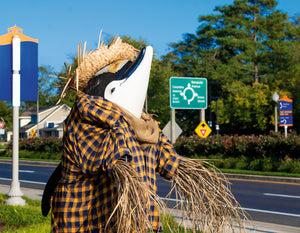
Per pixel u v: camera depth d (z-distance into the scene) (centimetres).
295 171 1548
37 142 2895
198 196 245
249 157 1808
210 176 250
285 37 5150
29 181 1416
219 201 248
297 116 3578
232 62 4928
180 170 248
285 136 1745
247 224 648
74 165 212
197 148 2012
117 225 199
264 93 3650
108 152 198
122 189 190
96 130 206
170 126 2070
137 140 221
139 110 226
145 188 194
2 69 776
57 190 223
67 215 215
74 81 240
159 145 243
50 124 6288
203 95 2186
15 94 775
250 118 3716
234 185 1266
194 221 251
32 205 793
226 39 4944
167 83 4562
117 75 231
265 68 4888
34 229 528
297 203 934
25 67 792
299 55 3722
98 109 207
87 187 214
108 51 238
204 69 4822
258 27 5156
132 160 209
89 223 212
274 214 808
